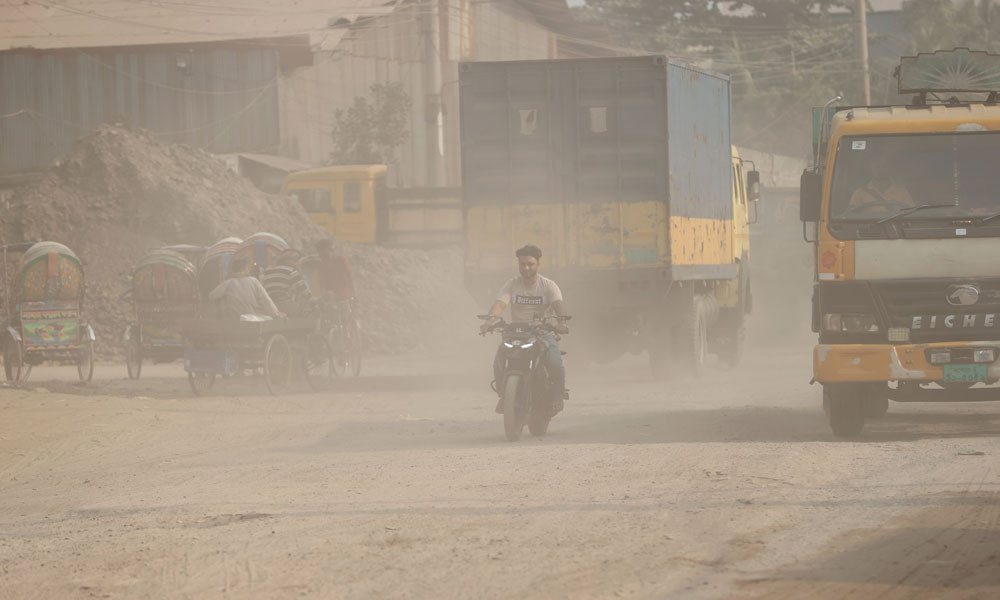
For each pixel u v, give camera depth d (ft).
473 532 48.91
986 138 75.51
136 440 89.76
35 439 90.33
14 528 55.83
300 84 368.89
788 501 53.62
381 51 380.78
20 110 370.73
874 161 75.87
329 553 45.88
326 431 91.45
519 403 79.92
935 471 61.31
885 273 74.13
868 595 37.86
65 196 225.97
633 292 122.52
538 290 83.10
